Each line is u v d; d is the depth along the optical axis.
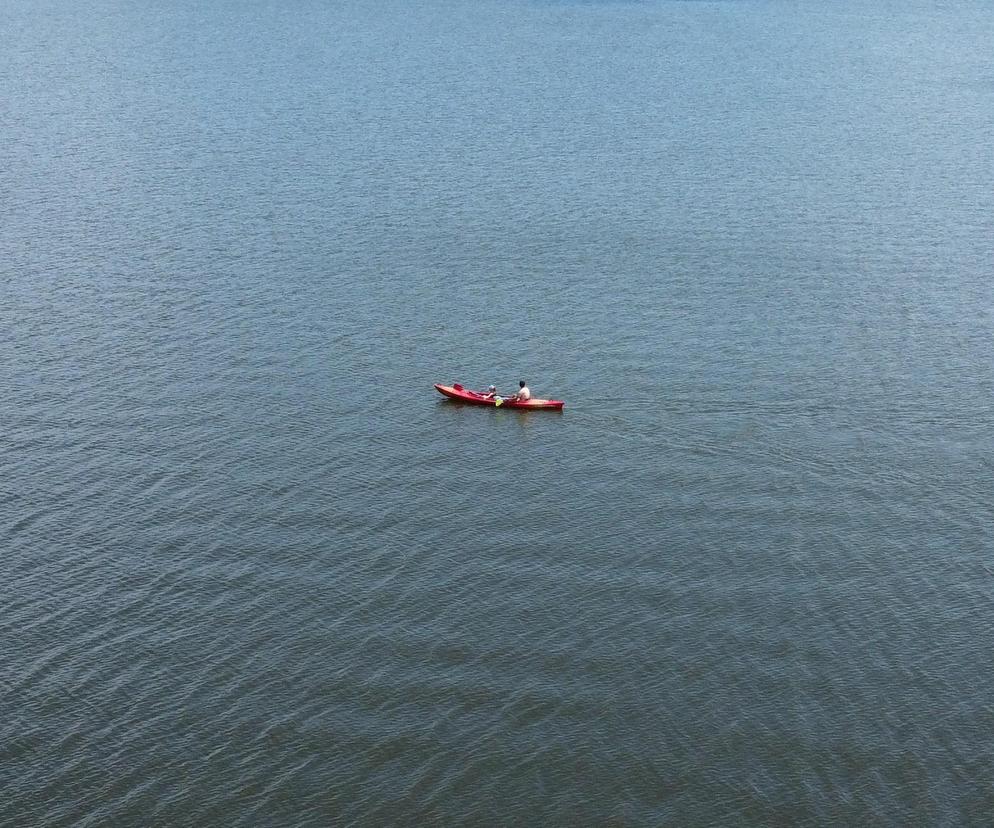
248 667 63.75
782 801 55.03
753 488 81.00
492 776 56.66
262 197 144.25
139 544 74.56
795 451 85.62
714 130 178.00
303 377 97.25
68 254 124.25
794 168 156.50
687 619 67.31
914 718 59.72
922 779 56.09
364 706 61.00
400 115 188.75
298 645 65.38
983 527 76.12
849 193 145.50
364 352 102.00
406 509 78.69
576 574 71.56
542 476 82.81
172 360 99.94
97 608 68.50
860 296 113.56
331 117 187.12
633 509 78.56
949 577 70.88
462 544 74.69
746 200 143.12
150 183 149.62
